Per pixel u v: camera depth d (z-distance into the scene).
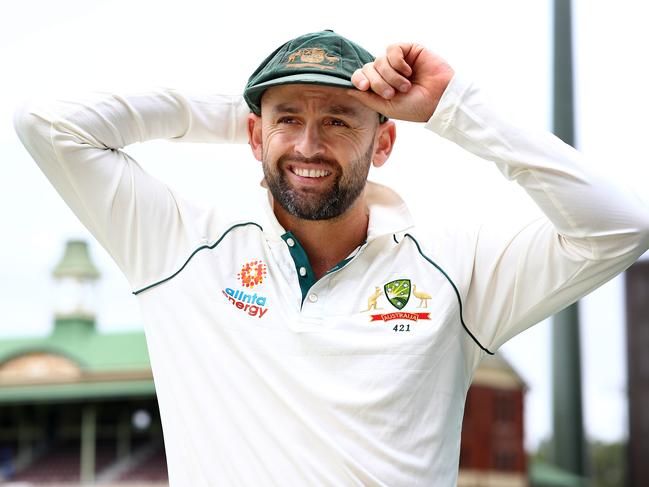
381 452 2.12
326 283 2.27
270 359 2.20
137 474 23.28
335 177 2.22
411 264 2.28
